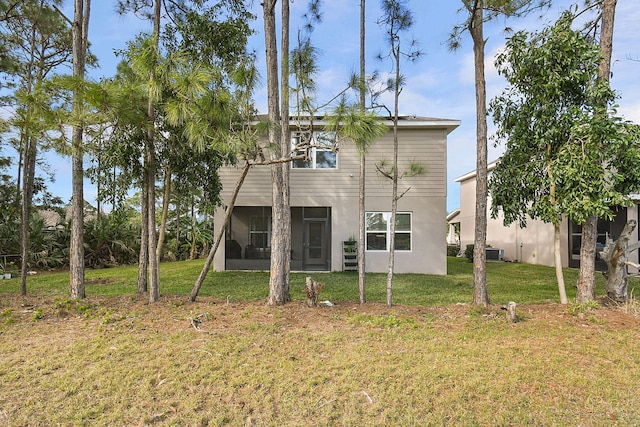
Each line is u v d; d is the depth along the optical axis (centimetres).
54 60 1192
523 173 631
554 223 609
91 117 537
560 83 581
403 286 953
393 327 528
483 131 654
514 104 669
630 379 368
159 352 429
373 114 523
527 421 301
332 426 297
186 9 739
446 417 306
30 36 1106
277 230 657
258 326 524
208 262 695
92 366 391
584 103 593
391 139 1255
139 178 664
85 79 533
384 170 862
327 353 432
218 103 493
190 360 407
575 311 588
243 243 1322
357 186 1268
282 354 427
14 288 906
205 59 689
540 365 397
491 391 344
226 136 496
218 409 317
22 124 567
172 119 488
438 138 1245
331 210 1272
